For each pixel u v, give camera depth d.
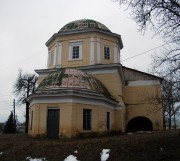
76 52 26.80
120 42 29.52
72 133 18.78
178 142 14.24
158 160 12.02
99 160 13.15
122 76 27.25
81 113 19.70
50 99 19.98
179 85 12.77
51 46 29.02
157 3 12.92
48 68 28.61
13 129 39.75
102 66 24.78
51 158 14.02
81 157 13.68
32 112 21.44
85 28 26.59
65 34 27.17
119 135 21.59
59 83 20.38
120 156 13.13
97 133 20.33
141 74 29.91
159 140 15.14
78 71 22.23
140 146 14.16
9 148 16.61
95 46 26.47
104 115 21.47
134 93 29.27
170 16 12.89
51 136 19.47
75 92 19.23
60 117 19.34
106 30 27.39
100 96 20.72
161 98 13.78
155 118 27.83
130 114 28.69
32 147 15.85
